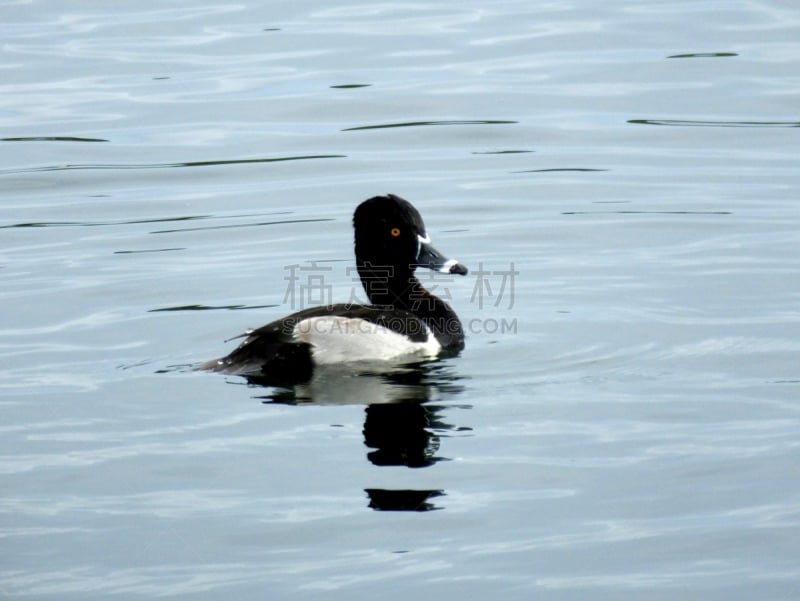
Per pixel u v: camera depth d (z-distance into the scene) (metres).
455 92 21.22
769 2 25.44
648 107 20.44
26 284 14.20
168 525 8.53
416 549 8.20
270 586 7.80
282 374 11.55
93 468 9.40
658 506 8.71
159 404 10.69
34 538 8.37
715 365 11.46
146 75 22.31
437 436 9.95
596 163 18.34
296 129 19.97
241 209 16.89
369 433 10.00
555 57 22.73
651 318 12.84
